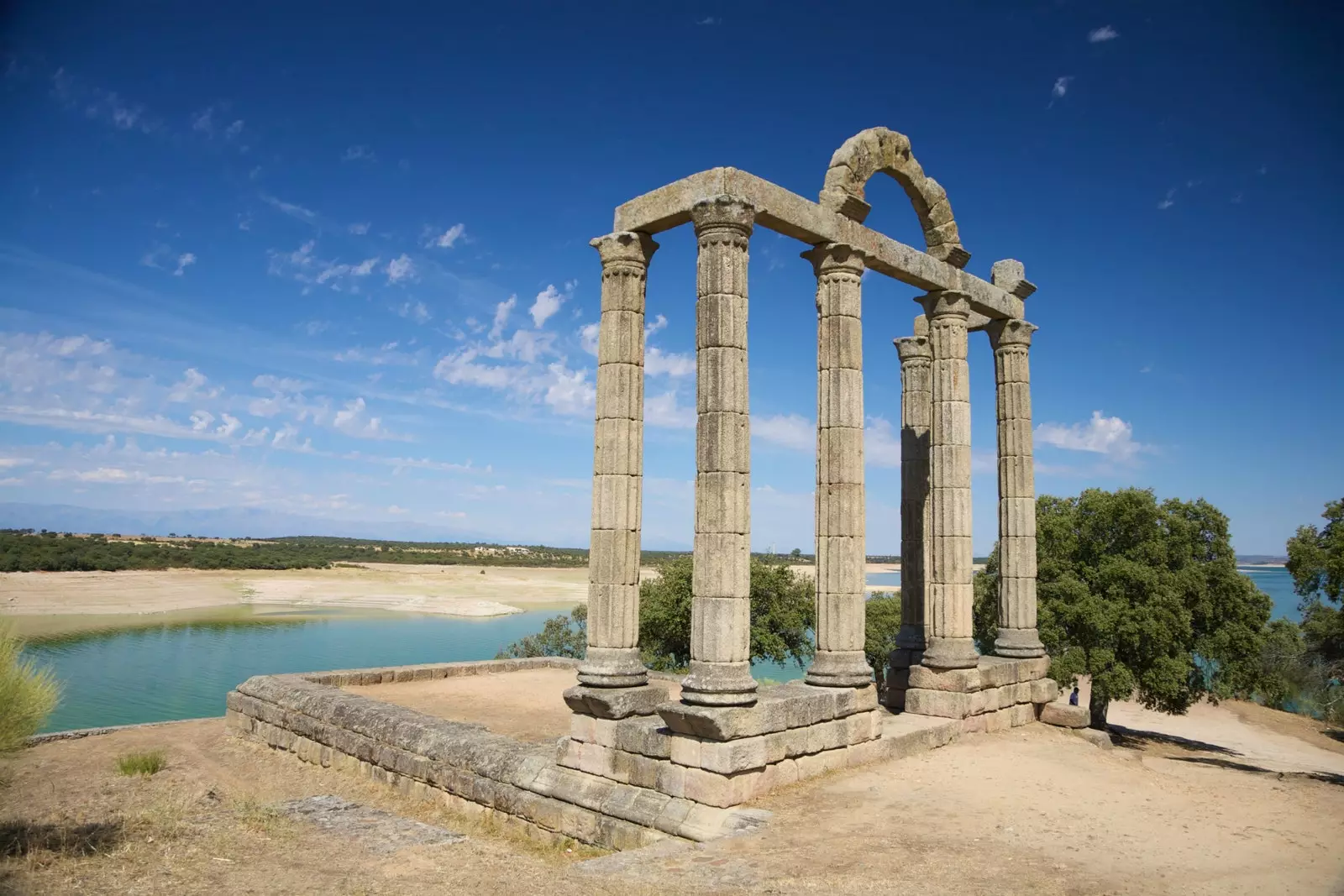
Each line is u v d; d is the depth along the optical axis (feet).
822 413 58.29
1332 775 66.59
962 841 41.57
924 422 76.89
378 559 574.97
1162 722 165.58
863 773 53.93
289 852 44.24
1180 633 114.73
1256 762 120.67
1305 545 68.08
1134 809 48.98
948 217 71.36
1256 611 118.62
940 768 56.29
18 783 64.69
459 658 186.60
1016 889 35.19
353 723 71.46
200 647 188.55
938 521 69.05
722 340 50.39
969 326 76.89
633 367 55.72
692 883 35.76
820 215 57.72
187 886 38.17
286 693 80.64
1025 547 76.43
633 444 55.52
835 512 57.00
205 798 59.67
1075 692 120.06
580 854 49.67
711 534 49.49
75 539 451.12
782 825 43.70
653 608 129.59
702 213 51.21
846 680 55.36
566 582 486.79
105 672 154.81
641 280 56.59
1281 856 41.37
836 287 58.44
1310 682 136.56
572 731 54.49
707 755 46.73
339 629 235.20
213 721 91.40
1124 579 116.06
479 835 55.52
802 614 136.05
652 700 54.29
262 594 318.45
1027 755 61.36
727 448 49.85
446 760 62.03
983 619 128.16
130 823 49.83
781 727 49.88
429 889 37.45
